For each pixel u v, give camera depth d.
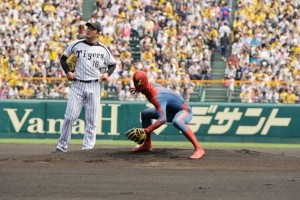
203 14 58.03
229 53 56.53
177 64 53.47
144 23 57.38
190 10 58.19
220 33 56.44
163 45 55.44
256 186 20.16
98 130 43.06
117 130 43.06
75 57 29.36
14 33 56.78
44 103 43.38
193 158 25.34
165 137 43.19
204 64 53.81
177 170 23.23
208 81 46.44
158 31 56.97
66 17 58.34
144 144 26.55
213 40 56.22
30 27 57.22
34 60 54.53
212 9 58.06
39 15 58.09
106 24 57.38
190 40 55.81
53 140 43.09
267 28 57.09
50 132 43.44
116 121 43.03
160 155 25.89
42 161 24.86
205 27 57.12
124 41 56.38
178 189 19.55
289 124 43.19
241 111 43.25
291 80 52.66
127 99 45.78
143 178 21.42
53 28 57.41
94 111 29.53
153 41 56.62
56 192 18.91
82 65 29.19
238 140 43.28
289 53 55.03
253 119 43.22
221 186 20.11
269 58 54.41
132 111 42.94
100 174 22.12
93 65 29.19
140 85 24.89
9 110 43.41
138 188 19.64
